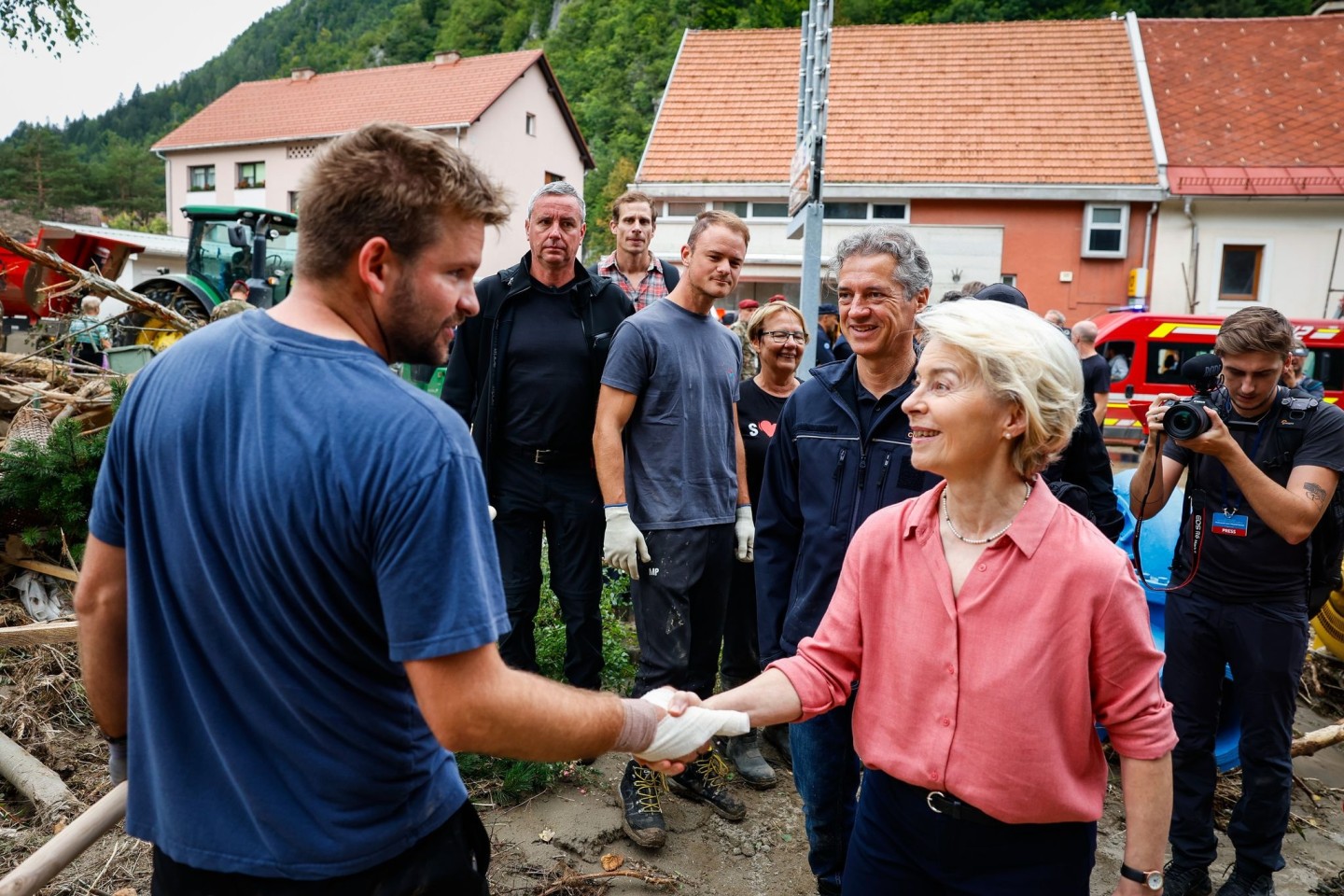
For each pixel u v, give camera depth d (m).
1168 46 21.09
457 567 1.14
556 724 1.25
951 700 1.56
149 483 1.22
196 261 11.18
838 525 2.43
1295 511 2.58
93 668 1.38
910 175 18.86
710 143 19.89
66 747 3.08
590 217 45.34
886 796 1.71
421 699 1.16
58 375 5.38
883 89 20.86
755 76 21.34
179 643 1.24
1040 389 1.51
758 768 3.37
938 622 1.58
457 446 1.18
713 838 3.02
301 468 1.13
